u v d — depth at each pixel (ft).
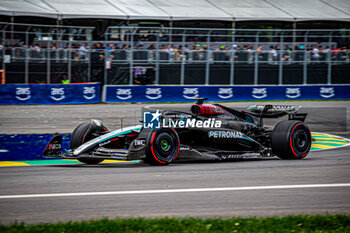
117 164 68.39
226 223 38.06
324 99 180.14
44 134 98.63
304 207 44.42
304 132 73.26
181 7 202.39
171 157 65.00
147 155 63.10
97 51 159.33
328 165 67.00
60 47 153.58
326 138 101.40
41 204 44.47
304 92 178.60
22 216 40.81
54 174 59.16
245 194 48.88
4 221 39.40
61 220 39.78
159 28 164.04
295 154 71.82
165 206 44.24
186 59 166.61
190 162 69.92
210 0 217.15
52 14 170.81
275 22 202.28
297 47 176.65
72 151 65.67
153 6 199.62
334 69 180.86
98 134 68.64
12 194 48.19
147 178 56.34
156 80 164.66
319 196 48.39
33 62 149.79
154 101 162.81
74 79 156.46
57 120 118.73
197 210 43.11
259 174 59.62
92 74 160.04
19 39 147.95
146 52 162.91
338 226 37.76
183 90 165.58
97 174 59.00
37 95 148.77
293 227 37.47
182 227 36.78
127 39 165.48
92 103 156.66
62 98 151.64
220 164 67.87
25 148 83.51
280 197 47.83
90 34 163.63
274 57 174.40
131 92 160.56
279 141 71.41
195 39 167.94
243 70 171.94
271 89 174.60
